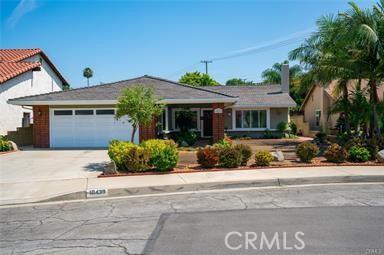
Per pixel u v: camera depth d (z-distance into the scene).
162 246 5.50
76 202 9.07
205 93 21.23
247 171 12.18
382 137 15.98
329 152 13.92
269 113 30.64
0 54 29.23
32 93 27.62
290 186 10.50
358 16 15.56
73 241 5.89
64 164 14.72
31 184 10.81
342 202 8.21
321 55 20.62
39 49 30.12
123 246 5.56
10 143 19.67
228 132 30.50
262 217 6.98
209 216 7.16
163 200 8.89
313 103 34.75
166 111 24.22
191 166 13.24
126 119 21.02
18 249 5.59
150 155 12.28
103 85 22.58
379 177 11.21
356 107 17.91
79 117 21.14
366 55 16.23
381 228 6.18
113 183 10.55
